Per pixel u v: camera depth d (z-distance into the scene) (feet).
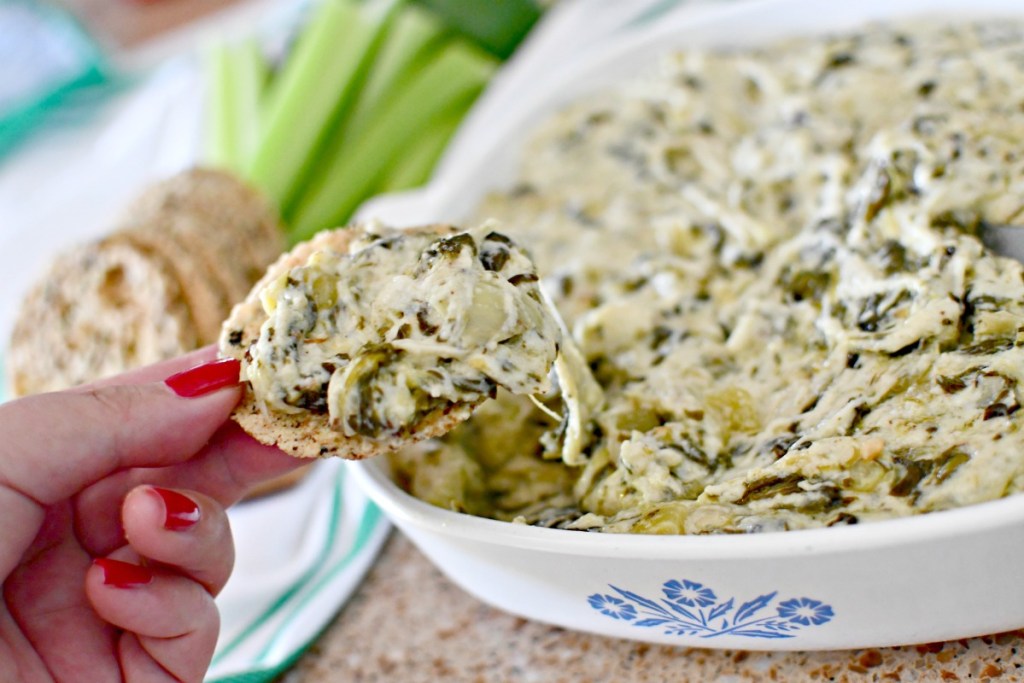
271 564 1.50
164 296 1.62
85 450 1.15
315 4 2.48
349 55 2.14
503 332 1.10
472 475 1.29
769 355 1.28
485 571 1.20
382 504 1.21
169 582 1.18
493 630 1.33
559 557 1.11
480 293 1.10
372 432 1.09
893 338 1.18
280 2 2.70
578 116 1.67
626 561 1.09
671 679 1.22
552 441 1.27
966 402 1.12
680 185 1.53
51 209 2.30
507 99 1.87
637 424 1.25
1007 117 1.33
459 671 1.30
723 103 1.57
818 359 1.26
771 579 1.07
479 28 2.19
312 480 1.59
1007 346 1.14
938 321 1.17
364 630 1.38
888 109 1.44
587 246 1.49
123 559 1.26
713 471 1.20
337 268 1.15
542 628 1.31
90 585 1.15
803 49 1.59
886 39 1.53
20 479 1.13
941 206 1.25
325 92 2.11
